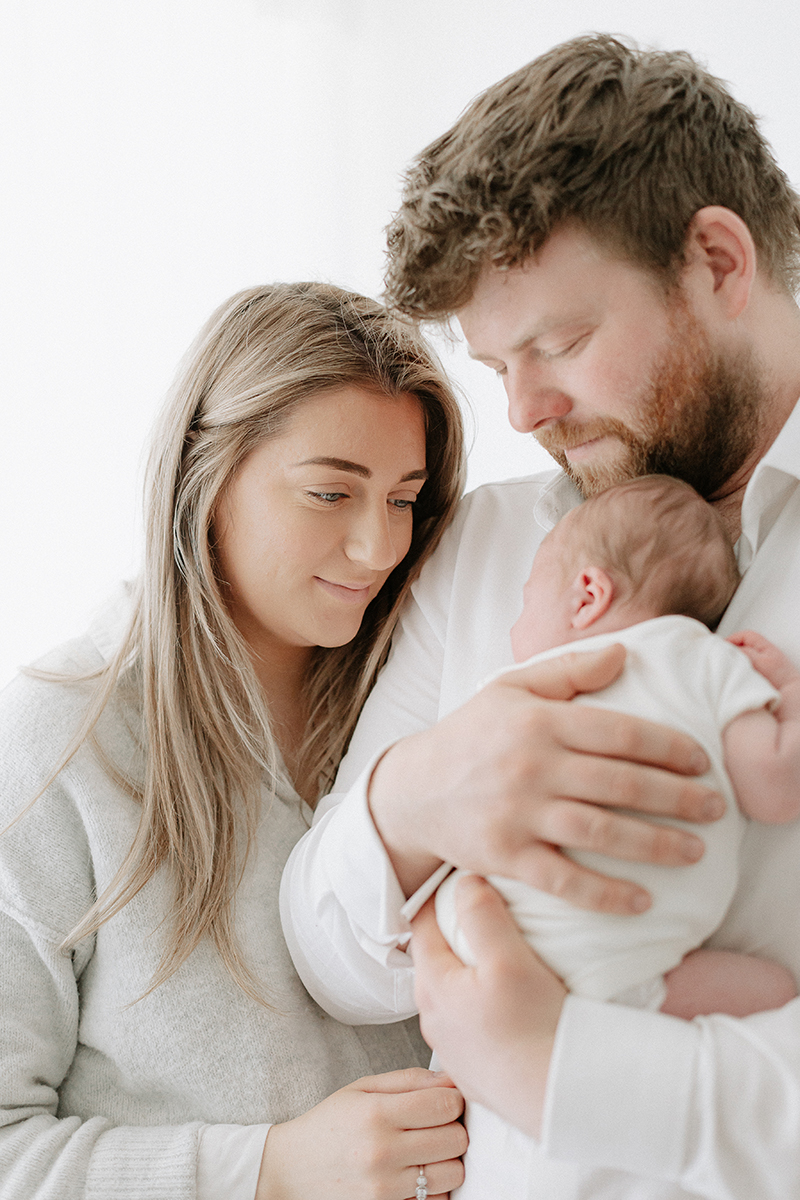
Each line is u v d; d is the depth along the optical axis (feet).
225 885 3.62
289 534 3.65
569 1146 2.19
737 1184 2.10
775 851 2.58
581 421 3.15
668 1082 2.14
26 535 8.27
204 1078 3.50
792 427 2.83
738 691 2.55
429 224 2.93
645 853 2.34
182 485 3.82
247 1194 3.18
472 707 2.66
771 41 6.64
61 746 3.65
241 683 3.89
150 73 8.45
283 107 8.83
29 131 8.13
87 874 3.63
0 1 7.97
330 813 3.46
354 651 4.29
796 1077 2.11
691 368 3.03
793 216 3.34
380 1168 3.05
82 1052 3.76
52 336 8.27
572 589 2.97
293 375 3.55
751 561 2.99
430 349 3.91
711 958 2.49
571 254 2.88
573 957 2.40
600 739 2.42
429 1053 4.04
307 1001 3.69
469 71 8.43
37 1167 3.23
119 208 8.41
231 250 8.73
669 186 2.89
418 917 2.78
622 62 2.93
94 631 4.09
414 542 4.27
